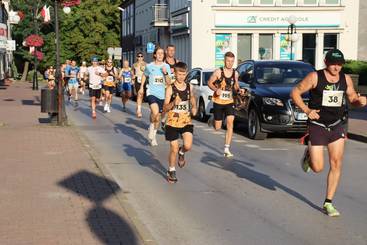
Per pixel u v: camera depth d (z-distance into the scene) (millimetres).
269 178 9516
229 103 11688
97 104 27531
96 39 72625
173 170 9133
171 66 13297
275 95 14430
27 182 8219
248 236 6258
